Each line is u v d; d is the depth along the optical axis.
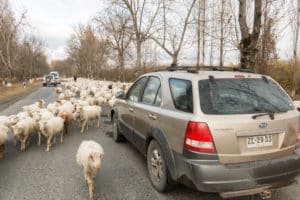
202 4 18.81
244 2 7.60
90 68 60.72
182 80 3.88
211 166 3.22
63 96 16.92
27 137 6.88
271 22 11.31
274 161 3.44
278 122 3.49
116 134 7.10
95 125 9.49
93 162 3.94
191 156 3.34
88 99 13.05
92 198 4.01
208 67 4.48
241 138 3.33
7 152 6.39
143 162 5.59
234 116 3.33
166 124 3.90
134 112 5.36
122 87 19.39
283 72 19.81
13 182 4.64
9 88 34.94
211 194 4.12
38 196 4.12
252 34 7.55
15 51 50.28
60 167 5.34
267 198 3.73
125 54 36.84
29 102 17.44
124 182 4.60
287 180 3.58
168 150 3.80
